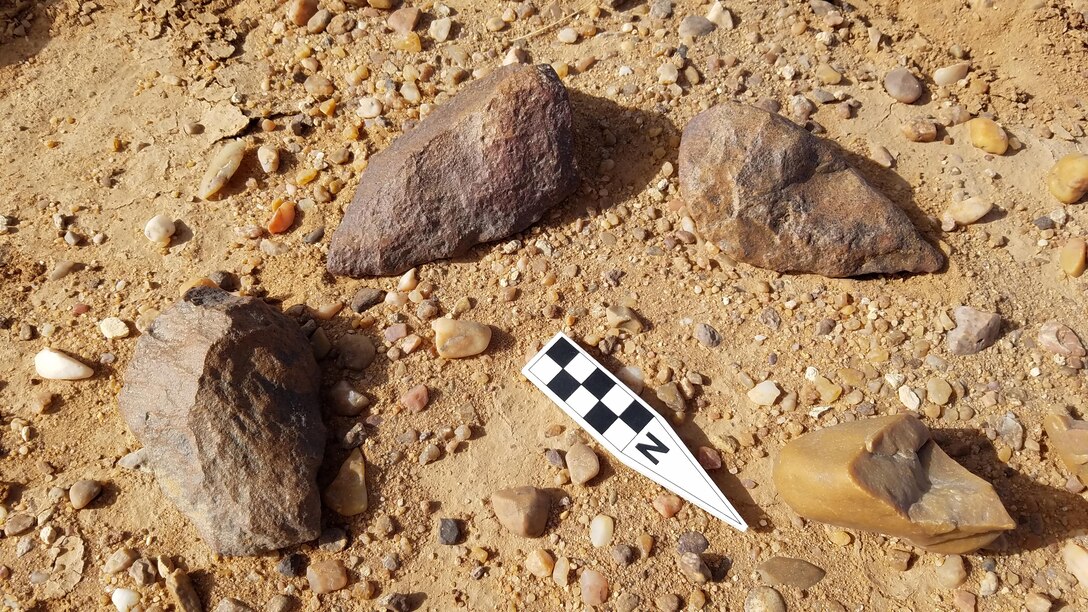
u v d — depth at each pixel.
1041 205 0.52
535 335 0.48
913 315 0.48
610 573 0.43
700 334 0.48
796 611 0.43
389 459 0.45
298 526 0.43
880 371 0.47
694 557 0.43
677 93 0.54
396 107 0.54
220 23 0.57
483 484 0.45
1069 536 0.44
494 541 0.44
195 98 0.54
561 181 0.49
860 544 0.44
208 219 0.51
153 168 0.53
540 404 0.47
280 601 0.43
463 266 0.50
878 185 0.52
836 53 0.56
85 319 0.48
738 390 0.47
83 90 0.55
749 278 0.49
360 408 0.46
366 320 0.48
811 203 0.48
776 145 0.48
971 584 0.43
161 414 0.43
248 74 0.55
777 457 0.45
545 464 0.46
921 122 0.53
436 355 0.48
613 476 0.45
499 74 0.50
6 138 0.54
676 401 0.46
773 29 0.56
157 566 0.43
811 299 0.49
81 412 0.46
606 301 0.49
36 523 0.44
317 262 0.50
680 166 0.49
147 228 0.50
